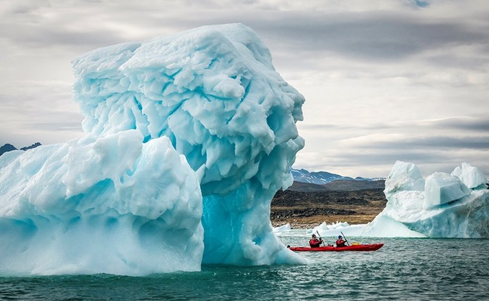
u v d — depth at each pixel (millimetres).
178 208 23578
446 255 43469
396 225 72000
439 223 66875
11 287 21531
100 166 22719
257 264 29891
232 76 27266
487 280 28922
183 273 24469
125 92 29672
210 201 30688
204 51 27734
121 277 22922
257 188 29734
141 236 23906
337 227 86312
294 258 31859
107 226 23766
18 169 26891
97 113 30984
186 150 28344
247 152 27641
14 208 23922
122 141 22922
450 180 67188
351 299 22453
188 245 25219
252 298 21672
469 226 66312
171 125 28031
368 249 47219
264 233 30641
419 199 70500
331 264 34125
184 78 26844
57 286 21719
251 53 30281
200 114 27000
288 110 28328
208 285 23453
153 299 20578
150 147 24438
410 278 29172
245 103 26812
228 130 27031
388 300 22578
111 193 23203
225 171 27828
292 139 29609
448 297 23672
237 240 29344
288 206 187875
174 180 23594
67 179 22625
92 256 23234
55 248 23594
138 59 28062
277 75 29797
